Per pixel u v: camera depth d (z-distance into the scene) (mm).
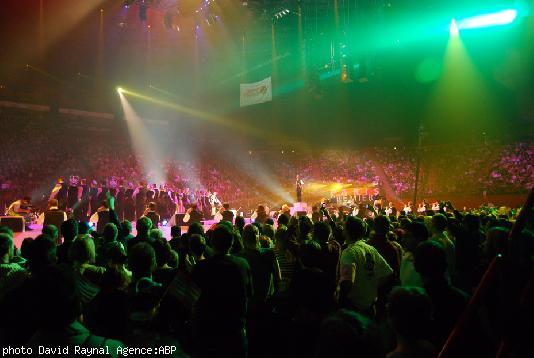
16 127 29578
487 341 2887
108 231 5273
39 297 2145
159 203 18094
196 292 3484
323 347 1688
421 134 24281
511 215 14445
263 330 4641
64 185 15750
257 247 4938
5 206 20641
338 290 4379
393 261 5051
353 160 37906
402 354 2227
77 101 33062
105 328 3186
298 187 25578
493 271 2391
